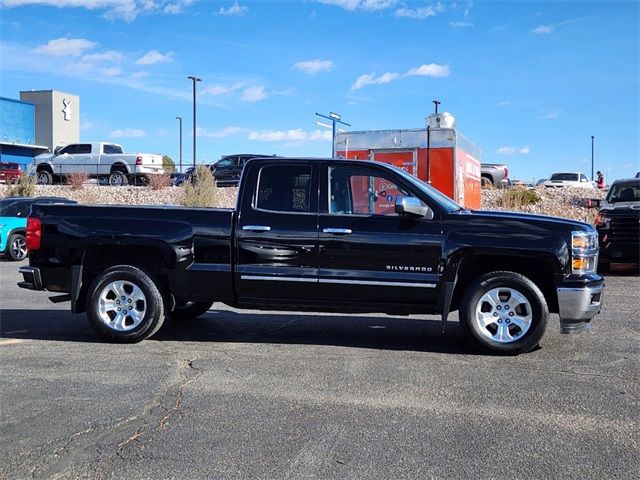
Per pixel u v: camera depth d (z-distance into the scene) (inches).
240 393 211.9
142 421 187.0
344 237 265.7
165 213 281.4
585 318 253.4
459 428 181.3
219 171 1145.4
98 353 265.4
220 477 151.7
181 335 300.8
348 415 191.5
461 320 261.6
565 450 166.6
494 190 1010.1
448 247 258.4
